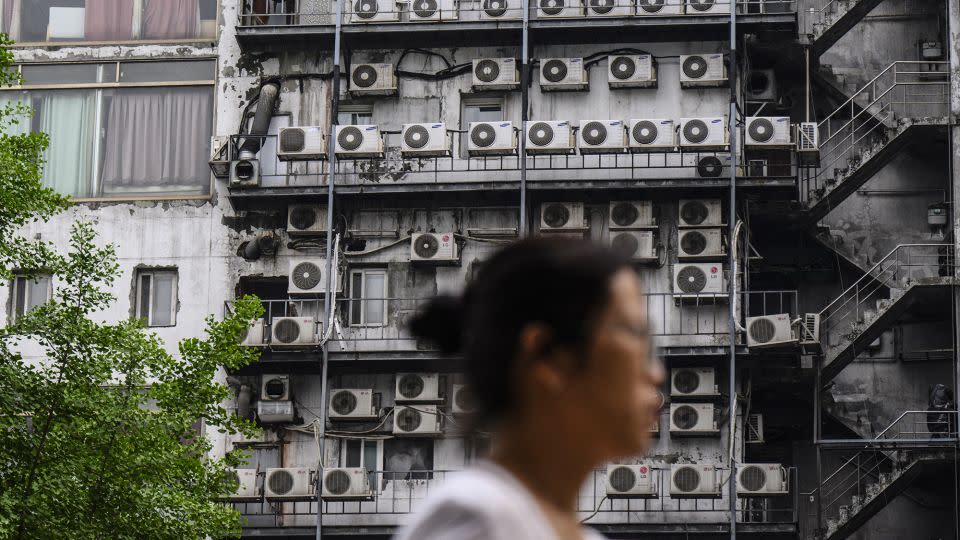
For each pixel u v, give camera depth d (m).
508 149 43.84
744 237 44.25
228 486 30.44
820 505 42.75
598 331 2.81
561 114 45.62
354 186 44.66
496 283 2.85
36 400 28.08
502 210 45.28
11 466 27.53
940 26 47.22
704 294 43.69
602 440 2.80
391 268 44.97
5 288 45.69
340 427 43.88
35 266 29.25
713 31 45.50
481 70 45.34
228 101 46.69
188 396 29.92
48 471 27.50
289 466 43.72
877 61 47.22
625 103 45.56
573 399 2.81
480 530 2.65
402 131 44.62
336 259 44.25
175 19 47.38
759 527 41.84
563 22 45.09
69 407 28.22
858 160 44.59
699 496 42.12
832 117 47.22
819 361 43.50
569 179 44.56
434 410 43.34
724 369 43.84
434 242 44.31
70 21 47.69
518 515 2.68
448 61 46.16
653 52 45.88
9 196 28.56
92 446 28.34
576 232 44.59
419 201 45.34
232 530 29.61
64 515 27.42
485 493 2.70
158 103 47.00
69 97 47.22
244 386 44.03
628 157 45.41
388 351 43.41
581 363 2.81
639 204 44.62
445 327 2.89
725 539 42.22
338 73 45.56
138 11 47.56
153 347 29.67
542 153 44.34
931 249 45.94
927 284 43.28
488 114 45.97
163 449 29.06
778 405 45.19
